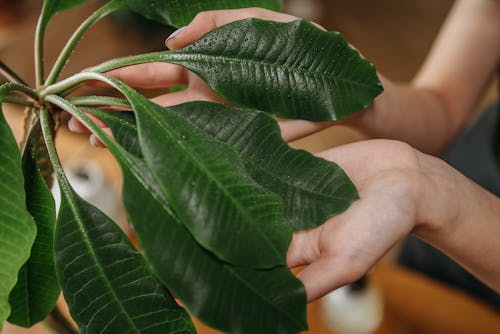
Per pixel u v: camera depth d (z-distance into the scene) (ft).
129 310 1.49
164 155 1.39
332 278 1.64
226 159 1.44
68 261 1.49
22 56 4.52
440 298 2.99
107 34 4.78
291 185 1.60
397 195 1.68
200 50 1.63
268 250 1.42
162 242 1.40
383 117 2.43
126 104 1.61
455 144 4.15
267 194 1.45
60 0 1.70
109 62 1.67
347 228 1.65
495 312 2.93
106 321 1.47
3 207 1.37
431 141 2.83
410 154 1.81
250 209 1.42
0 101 1.50
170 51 1.64
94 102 1.64
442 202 1.75
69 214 1.52
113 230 1.52
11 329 2.70
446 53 3.24
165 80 1.93
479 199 1.82
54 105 1.68
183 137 1.43
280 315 1.46
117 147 1.46
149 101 1.47
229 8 1.86
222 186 1.41
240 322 1.44
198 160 1.41
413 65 7.04
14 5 4.74
